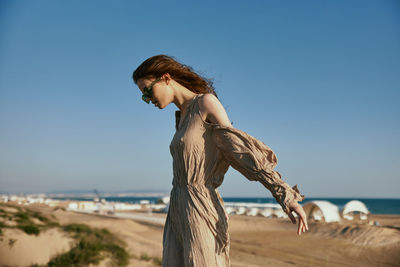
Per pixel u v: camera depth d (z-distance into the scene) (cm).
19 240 1036
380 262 1966
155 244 1839
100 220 3181
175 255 176
